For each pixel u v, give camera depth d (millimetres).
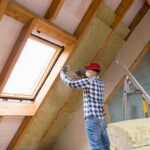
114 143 1570
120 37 3490
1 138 3285
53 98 3242
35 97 3168
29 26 2176
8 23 2119
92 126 2654
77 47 2883
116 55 3684
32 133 3537
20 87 2994
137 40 3516
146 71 3479
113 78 3664
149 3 3201
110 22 3141
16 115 2955
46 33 2490
